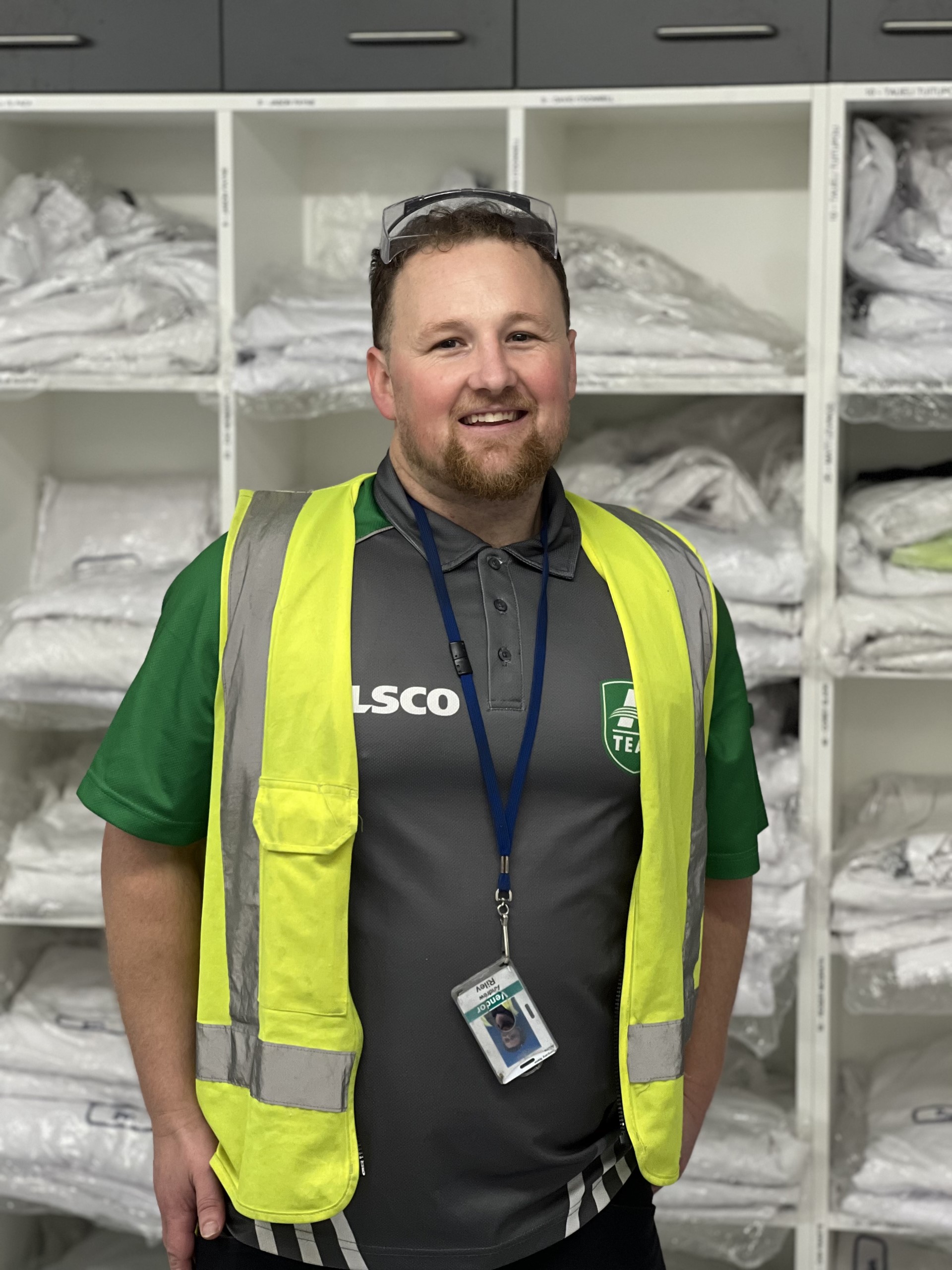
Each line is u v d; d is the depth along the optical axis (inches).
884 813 89.0
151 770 45.9
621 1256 47.4
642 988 45.5
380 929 43.5
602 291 84.3
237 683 44.3
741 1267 91.4
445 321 44.1
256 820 43.2
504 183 93.1
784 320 91.0
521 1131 44.1
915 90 76.7
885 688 94.0
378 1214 44.2
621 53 79.0
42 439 97.6
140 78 82.3
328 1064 42.3
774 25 77.5
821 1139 82.3
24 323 83.4
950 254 79.3
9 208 87.8
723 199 91.9
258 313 82.6
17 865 86.0
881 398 78.8
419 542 46.8
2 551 92.2
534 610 46.1
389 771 43.4
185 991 47.7
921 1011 80.7
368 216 94.7
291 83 81.3
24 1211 87.7
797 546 79.7
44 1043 87.9
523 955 43.9
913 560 80.2
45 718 85.6
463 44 80.0
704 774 49.4
